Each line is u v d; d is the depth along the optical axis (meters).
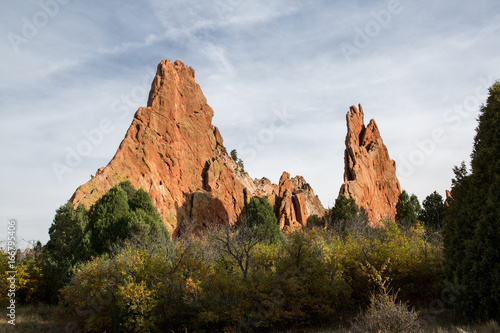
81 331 20.94
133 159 71.69
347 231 35.97
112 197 30.41
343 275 20.52
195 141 87.31
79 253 28.19
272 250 23.91
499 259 14.23
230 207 82.06
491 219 14.64
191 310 18.67
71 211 37.53
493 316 14.23
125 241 26.11
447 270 16.17
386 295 12.59
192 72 97.88
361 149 105.25
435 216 51.62
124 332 18.05
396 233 25.72
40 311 25.73
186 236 31.66
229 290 18.48
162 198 71.50
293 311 18.22
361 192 92.56
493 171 15.16
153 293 18.50
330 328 17.42
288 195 87.25
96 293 20.47
